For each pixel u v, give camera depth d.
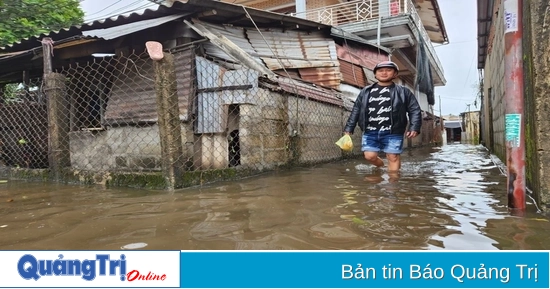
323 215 2.44
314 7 15.23
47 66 4.96
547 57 2.43
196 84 4.98
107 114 5.47
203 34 5.23
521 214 2.36
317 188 3.56
